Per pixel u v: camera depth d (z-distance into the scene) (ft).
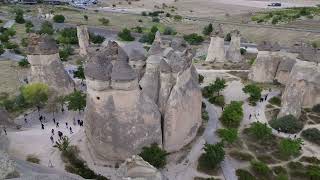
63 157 166.20
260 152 184.55
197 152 181.68
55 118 209.87
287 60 271.90
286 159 179.11
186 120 183.93
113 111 160.45
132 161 112.37
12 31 410.52
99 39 389.39
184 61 181.37
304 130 206.39
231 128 195.42
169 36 431.02
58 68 232.73
